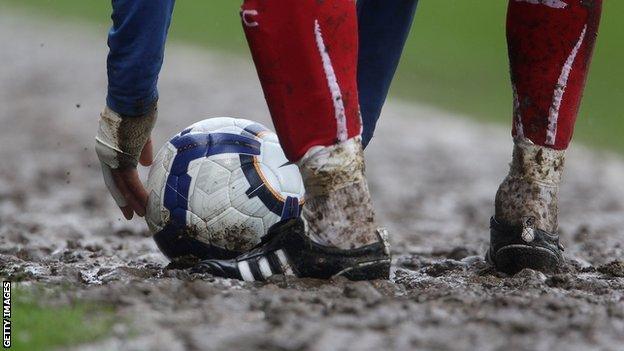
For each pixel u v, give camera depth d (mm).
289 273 17000
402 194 43938
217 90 85062
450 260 21438
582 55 18469
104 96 79625
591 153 62438
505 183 19156
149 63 17531
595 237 31406
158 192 18531
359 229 16766
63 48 110500
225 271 17359
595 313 15148
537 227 18797
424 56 105375
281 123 16375
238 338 13062
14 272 18234
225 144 18453
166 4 17438
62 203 36469
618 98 84750
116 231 29609
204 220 18250
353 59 16297
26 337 13273
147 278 17609
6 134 58031
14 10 143125
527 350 12867
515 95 18781
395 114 76875
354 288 15805
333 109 16172
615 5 121438
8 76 88562
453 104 84438
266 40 16000
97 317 14250
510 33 18625
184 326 13828
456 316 14633
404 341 13125
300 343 12844
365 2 19453
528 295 16406
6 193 38156
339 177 16484
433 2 128750
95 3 152500
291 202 18375
